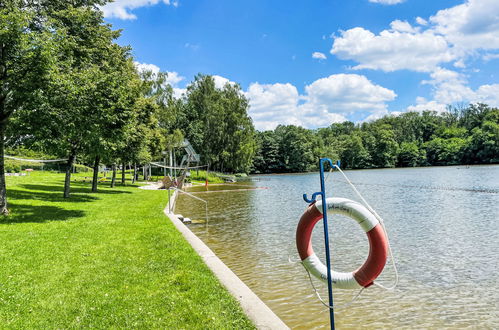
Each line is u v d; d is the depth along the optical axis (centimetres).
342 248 1135
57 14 1407
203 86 6906
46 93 1140
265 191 3778
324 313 639
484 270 893
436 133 11231
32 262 684
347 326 589
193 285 571
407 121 12075
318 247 1159
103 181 4006
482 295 729
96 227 1089
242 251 1092
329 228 1473
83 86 1241
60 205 1578
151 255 764
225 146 6788
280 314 634
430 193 2936
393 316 631
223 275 625
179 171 5812
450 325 596
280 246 1154
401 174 6519
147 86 2786
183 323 440
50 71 1110
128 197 2245
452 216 1758
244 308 481
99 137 1384
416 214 1870
